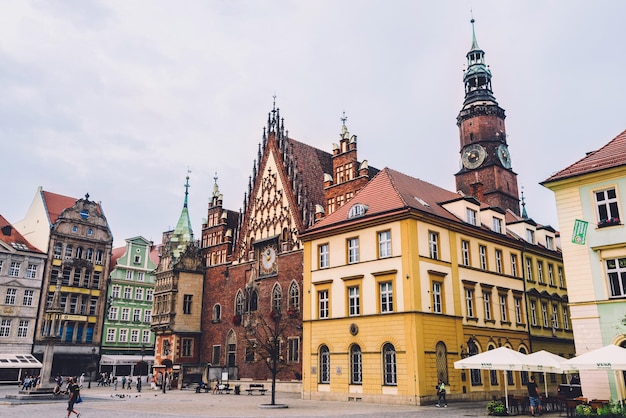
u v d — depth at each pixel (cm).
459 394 3772
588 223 3009
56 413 2883
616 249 2891
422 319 3644
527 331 4766
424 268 3800
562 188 3164
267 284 5656
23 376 7106
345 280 4128
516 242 4931
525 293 4891
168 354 6425
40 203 8112
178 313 6494
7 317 7075
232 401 3953
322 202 5828
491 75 8088
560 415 2752
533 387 2748
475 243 4434
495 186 7369
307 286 4450
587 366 2339
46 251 7625
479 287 4316
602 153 3173
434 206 4375
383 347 3762
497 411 2716
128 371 8712
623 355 2308
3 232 7512
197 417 2600
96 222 8256
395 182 4344
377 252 3962
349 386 3894
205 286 6756
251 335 5716
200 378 6259
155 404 3622
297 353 5053
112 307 8550
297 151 6038
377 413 2861
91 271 8062
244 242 6234
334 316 4156
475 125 7731
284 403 3712
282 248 5591
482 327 4222
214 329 6388
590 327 2905
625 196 2909
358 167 5291
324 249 4438
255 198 6225
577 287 2995
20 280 7269
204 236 7019
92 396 4612
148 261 9225
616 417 2238
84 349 7806
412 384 3488
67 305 7712
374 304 3875
